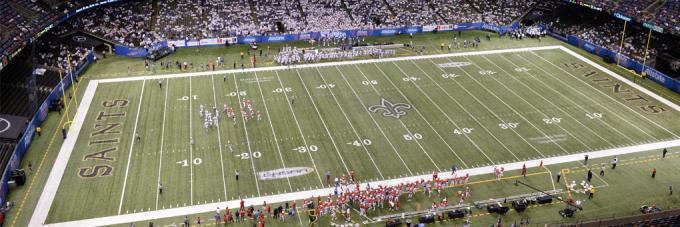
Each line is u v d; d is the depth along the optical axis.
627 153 47.31
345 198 39.47
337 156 46.38
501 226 37.25
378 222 37.91
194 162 45.16
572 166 45.16
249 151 47.09
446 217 38.31
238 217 37.78
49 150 46.56
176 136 49.50
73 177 42.59
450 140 49.34
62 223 36.97
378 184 42.06
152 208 38.91
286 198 40.44
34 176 42.56
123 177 42.72
